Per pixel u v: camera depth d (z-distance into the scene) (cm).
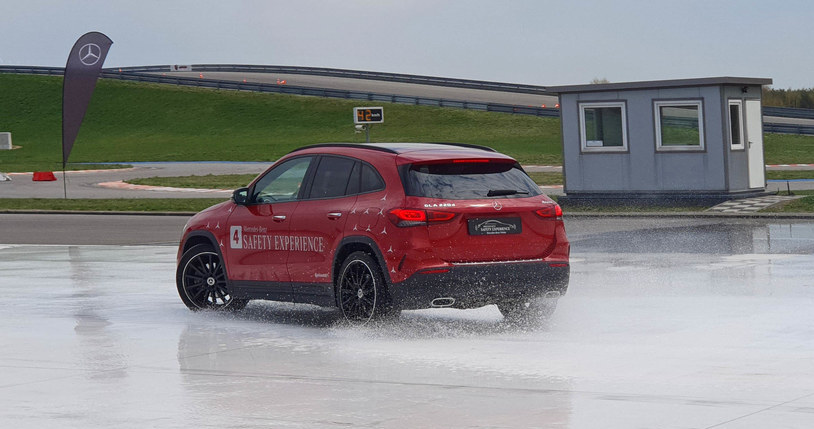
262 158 8319
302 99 12662
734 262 1956
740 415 830
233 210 1489
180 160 8531
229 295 1509
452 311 1473
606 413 848
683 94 3331
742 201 3278
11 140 11806
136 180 5941
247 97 12988
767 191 3444
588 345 1170
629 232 2662
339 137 10600
